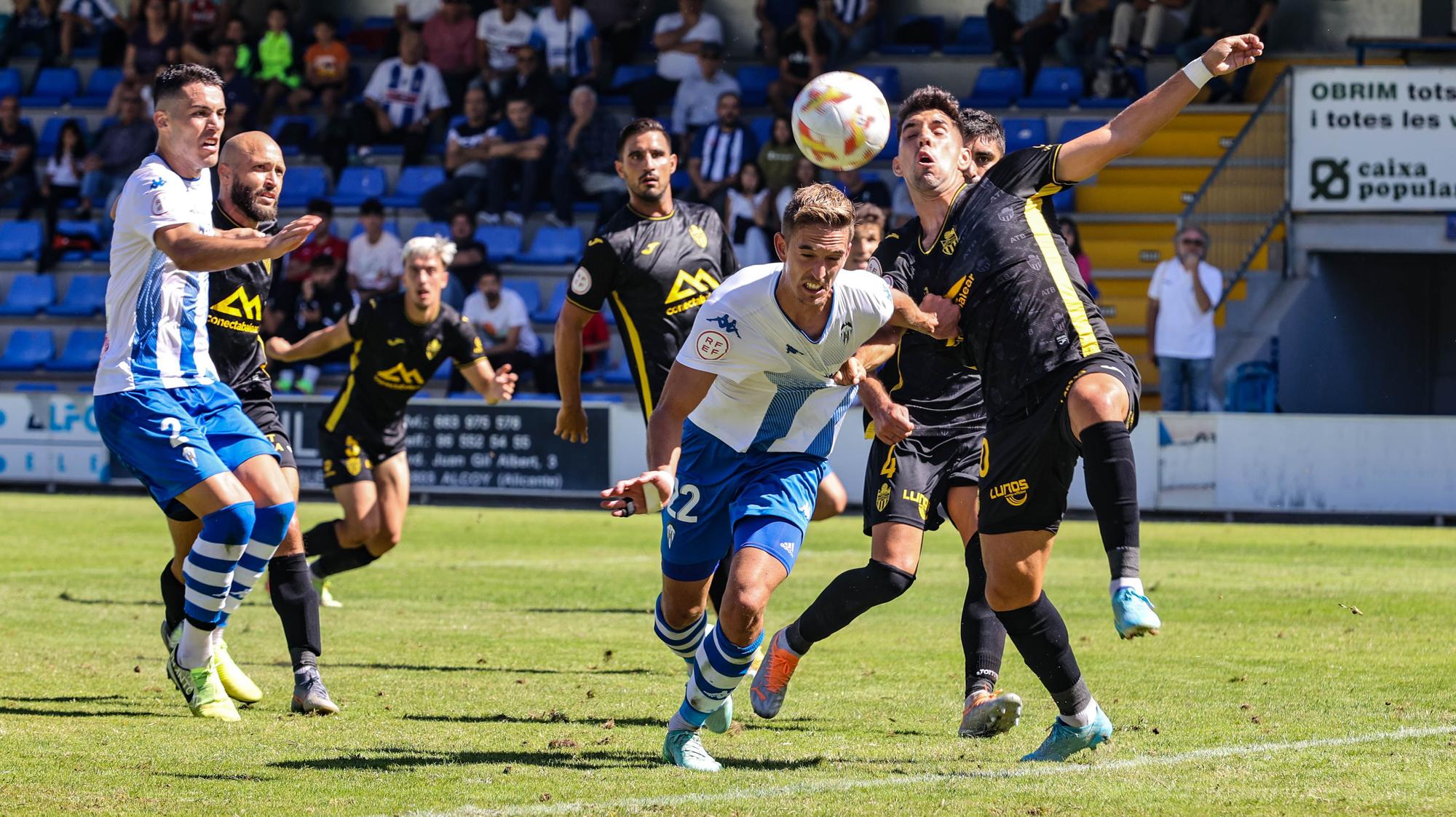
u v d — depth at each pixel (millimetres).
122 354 12094
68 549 27125
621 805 9008
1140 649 16156
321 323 41531
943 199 10867
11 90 56000
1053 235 10492
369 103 50750
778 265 10336
